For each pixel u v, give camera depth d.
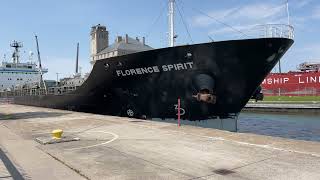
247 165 6.41
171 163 6.72
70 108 22.72
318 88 41.56
